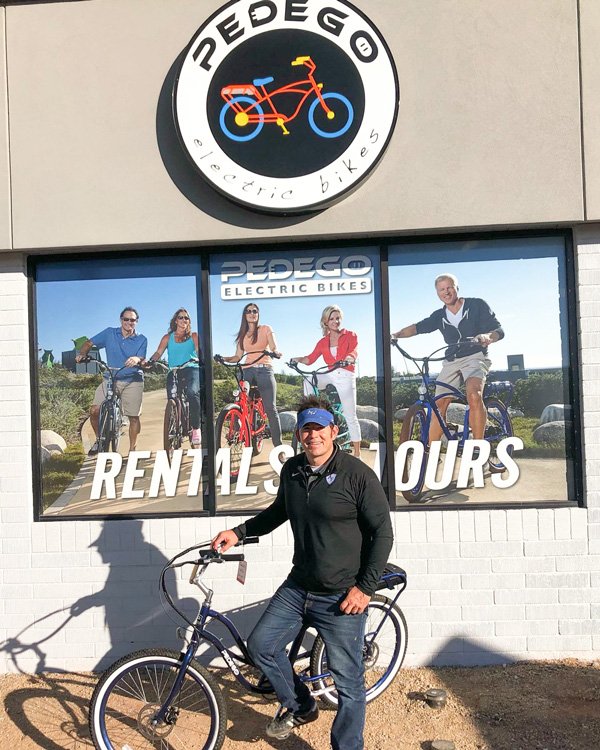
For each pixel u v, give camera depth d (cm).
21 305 528
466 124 496
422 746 398
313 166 494
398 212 497
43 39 513
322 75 496
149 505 529
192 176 506
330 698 425
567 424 514
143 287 535
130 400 534
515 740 400
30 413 532
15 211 511
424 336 523
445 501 517
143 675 385
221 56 498
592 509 501
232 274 529
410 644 505
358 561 368
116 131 509
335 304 526
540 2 494
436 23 498
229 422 527
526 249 519
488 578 504
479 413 519
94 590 518
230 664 392
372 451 521
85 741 418
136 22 509
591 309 504
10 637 519
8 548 520
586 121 491
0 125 514
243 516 515
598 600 501
